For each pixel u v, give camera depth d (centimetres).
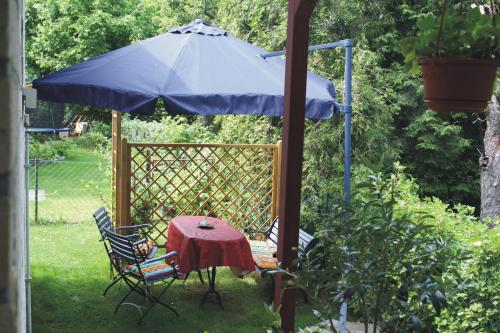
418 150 1077
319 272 236
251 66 550
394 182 264
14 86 77
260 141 905
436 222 401
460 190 1091
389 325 233
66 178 1327
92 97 473
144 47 559
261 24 1009
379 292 232
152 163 675
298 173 318
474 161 1098
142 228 671
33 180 1287
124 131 1128
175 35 595
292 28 305
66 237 768
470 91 177
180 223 549
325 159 889
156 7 1966
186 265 494
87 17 1828
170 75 505
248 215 731
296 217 321
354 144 937
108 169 827
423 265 228
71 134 2016
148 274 487
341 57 923
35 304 516
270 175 757
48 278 587
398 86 1027
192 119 1295
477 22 177
